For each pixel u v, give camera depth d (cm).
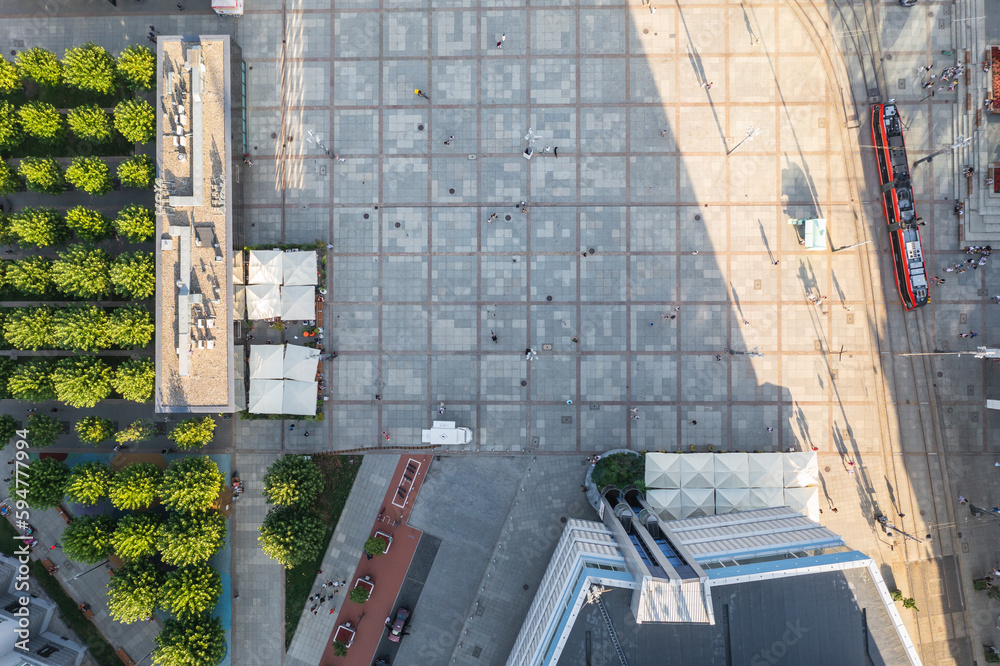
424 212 4775
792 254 4712
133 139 4444
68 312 4334
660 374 4734
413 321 4762
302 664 4659
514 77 4753
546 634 3519
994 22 4597
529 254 4762
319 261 4738
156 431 4588
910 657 3300
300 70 4778
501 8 4747
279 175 4784
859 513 4666
